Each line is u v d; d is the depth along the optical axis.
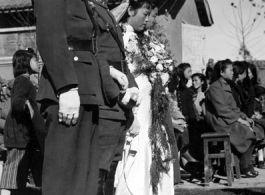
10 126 6.33
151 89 5.64
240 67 10.44
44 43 3.21
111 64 3.84
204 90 11.56
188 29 20.06
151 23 6.01
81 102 3.31
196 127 9.45
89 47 3.46
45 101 3.34
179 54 19.20
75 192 3.26
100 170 3.84
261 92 11.87
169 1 17.66
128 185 5.45
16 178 6.32
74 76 3.21
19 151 6.32
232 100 9.34
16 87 6.13
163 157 5.63
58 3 3.28
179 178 6.17
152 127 5.56
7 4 17.70
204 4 21.88
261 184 8.68
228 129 9.09
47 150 3.27
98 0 3.82
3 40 18.89
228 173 8.55
